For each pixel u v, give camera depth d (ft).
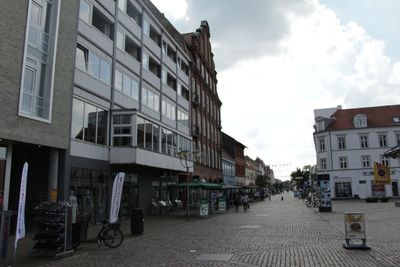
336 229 58.90
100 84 76.18
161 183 109.19
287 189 595.88
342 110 232.94
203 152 157.38
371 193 211.20
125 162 77.61
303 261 33.01
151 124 89.04
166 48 117.29
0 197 51.24
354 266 30.37
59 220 37.01
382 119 219.41
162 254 37.86
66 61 64.18
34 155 63.10
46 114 58.95
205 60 169.07
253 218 85.61
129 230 61.00
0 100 49.49
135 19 96.37
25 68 55.52
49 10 61.46
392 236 47.78
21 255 37.68
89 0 73.41
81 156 68.64
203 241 47.29
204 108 163.53
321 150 226.38
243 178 269.44
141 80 95.86
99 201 74.54
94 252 39.47
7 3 51.21
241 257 35.60
